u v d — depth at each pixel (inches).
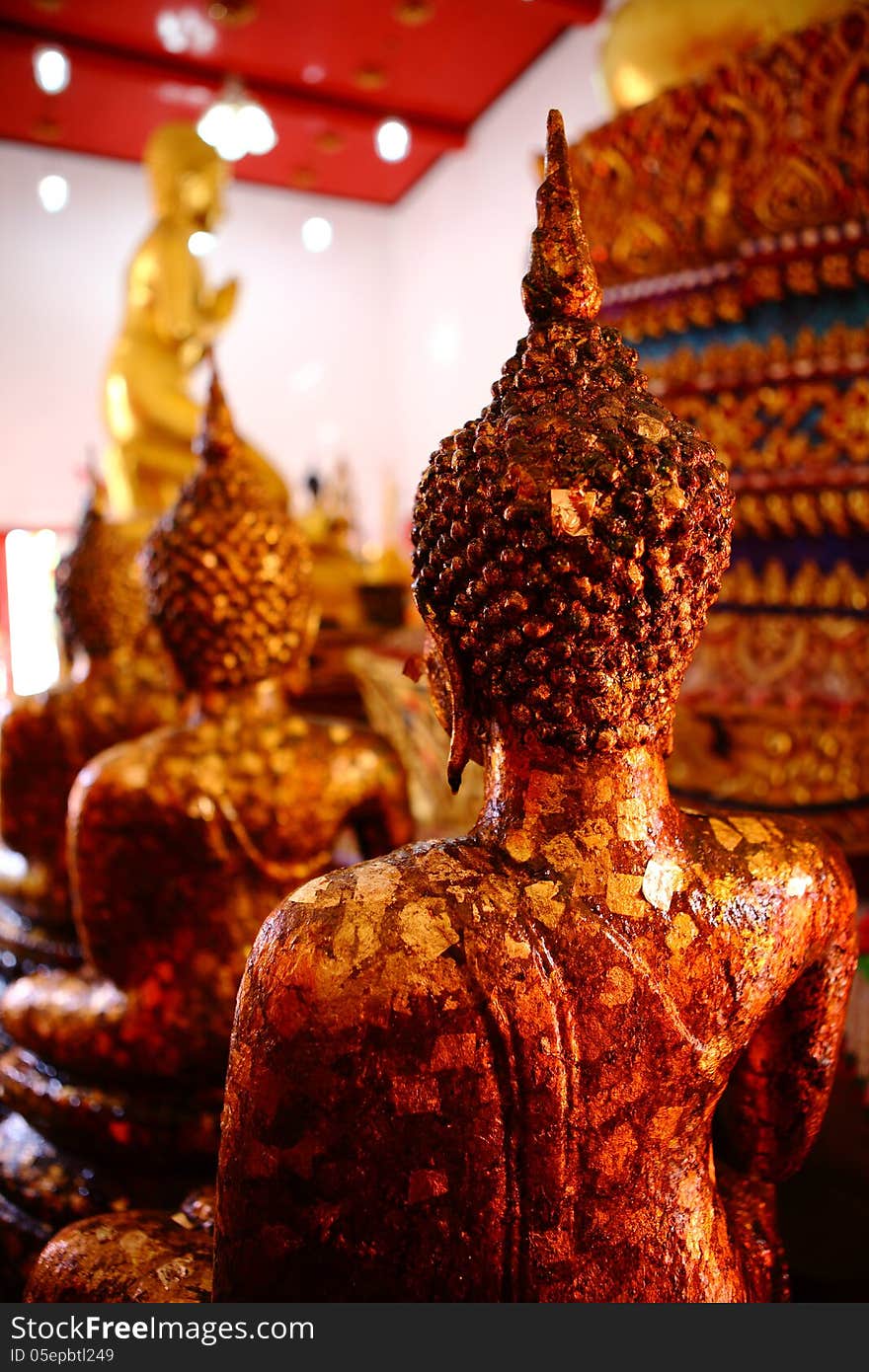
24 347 511.8
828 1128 74.9
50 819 111.7
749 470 113.2
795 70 98.2
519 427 37.4
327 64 433.1
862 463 104.4
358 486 597.9
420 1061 36.2
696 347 117.2
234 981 71.9
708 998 39.0
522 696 38.2
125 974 74.1
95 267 522.3
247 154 522.3
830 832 102.7
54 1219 74.9
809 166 99.9
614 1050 37.4
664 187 112.6
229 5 364.8
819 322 105.8
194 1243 48.0
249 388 573.3
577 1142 37.5
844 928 44.8
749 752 113.1
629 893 38.2
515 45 428.8
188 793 70.7
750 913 40.3
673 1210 40.1
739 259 109.2
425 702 127.6
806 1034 46.3
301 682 77.7
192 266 249.4
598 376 38.9
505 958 36.5
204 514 71.2
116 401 226.1
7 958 117.3
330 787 74.1
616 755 38.9
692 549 37.6
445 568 39.0
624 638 37.4
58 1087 75.8
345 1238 37.4
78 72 417.4
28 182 508.4
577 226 40.3
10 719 111.6
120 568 112.0
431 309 559.2
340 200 585.0
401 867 39.0
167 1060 71.3
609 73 126.0
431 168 544.7
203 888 72.4
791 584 113.8
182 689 75.7
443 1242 37.2
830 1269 68.6
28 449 513.7
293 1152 37.2
